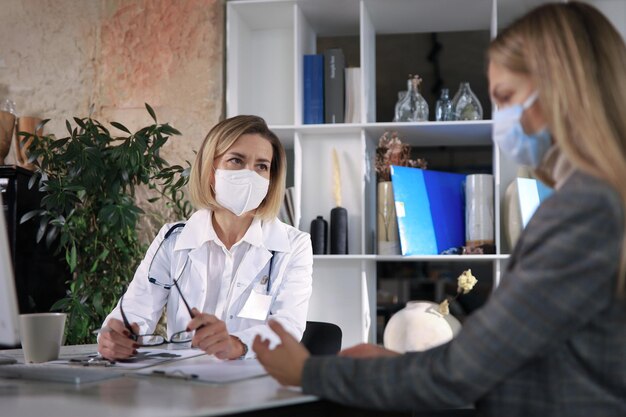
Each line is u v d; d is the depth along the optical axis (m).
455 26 4.23
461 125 3.75
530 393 1.24
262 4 3.90
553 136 1.27
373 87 4.15
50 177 3.74
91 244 3.73
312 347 2.46
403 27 4.23
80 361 1.91
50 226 3.75
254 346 1.42
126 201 3.64
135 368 1.77
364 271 3.77
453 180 3.95
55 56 4.07
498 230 3.70
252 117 2.68
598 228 1.14
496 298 1.23
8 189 3.56
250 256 2.55
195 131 3.93
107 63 4.03
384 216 3.81
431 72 5.15
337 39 4.99
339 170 3.95
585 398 1.19
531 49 1.25
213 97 3.92
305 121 3.89
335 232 3.81
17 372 1.65
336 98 3.87
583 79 1.20
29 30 4.09
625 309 1.17
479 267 4.88
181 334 2.50
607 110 1.20
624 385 1.18
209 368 1.75
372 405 1.30
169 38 3.98
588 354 1.19
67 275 3.90
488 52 1.36
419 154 4.97
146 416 1.21
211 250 2.62
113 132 3.99
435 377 1.25
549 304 1.16
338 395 1.32
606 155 1.17
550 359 1.21
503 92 1.32
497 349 1.20
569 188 1.18
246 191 2.54
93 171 3.60
